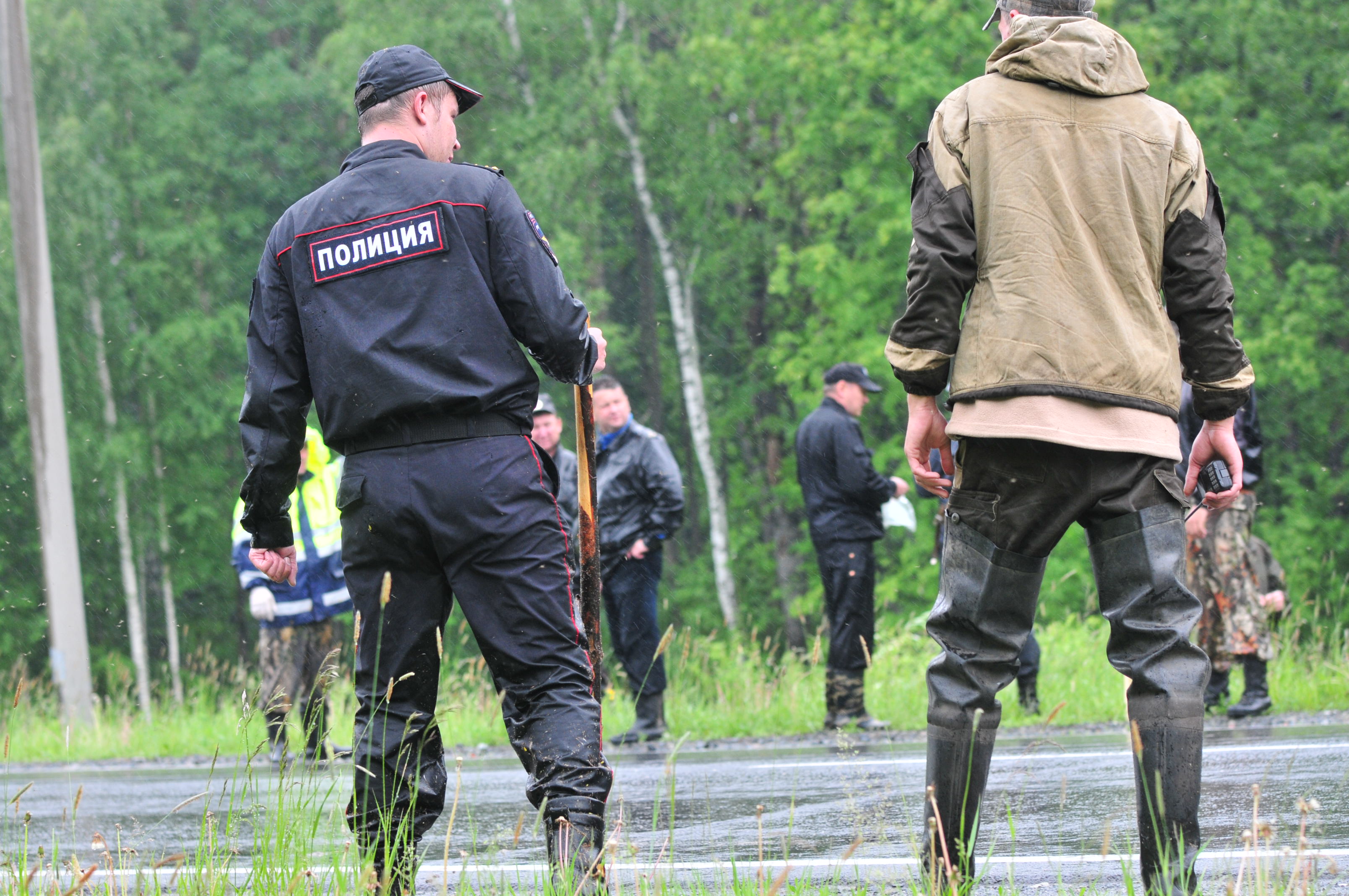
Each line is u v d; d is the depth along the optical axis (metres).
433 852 15.11
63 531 45.97
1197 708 9.89
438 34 101.25
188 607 114.62
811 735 28.55
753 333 115.44
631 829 16.22
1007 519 10.28
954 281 10.25
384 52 11.70
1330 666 29.91
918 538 91.19
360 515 10.99
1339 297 89.38
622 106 104.81
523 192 98.62
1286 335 84.94
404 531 10.87
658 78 102.06
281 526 11.86
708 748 27.16
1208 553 26.58
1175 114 10.47
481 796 20.53
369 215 11.10
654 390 114.12
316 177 110.94
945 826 10.43
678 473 28.98
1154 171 10.19
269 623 26.55
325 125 112.50
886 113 93.94
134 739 35.25
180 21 116.88
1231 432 10.66
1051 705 29.75
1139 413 10.03
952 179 10.34
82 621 45.84
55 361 47.19
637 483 28.98
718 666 34.59
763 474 113.94
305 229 11.24
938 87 88.19
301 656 26.59
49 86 107.62
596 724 10.98
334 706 30.62
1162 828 9.82
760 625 107.56
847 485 27.97
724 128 105.69
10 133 47.81
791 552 111.12
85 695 45.16
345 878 10.66
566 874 10.30
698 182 102.44
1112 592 10.17
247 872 11.46
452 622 66.19
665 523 28.91
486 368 10.88
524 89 104.81
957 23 89.88
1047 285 10.05
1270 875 10.03
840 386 28.53
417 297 10.89
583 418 11.97
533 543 10.89
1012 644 10.52
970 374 10.23
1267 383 85.88
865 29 93.38
